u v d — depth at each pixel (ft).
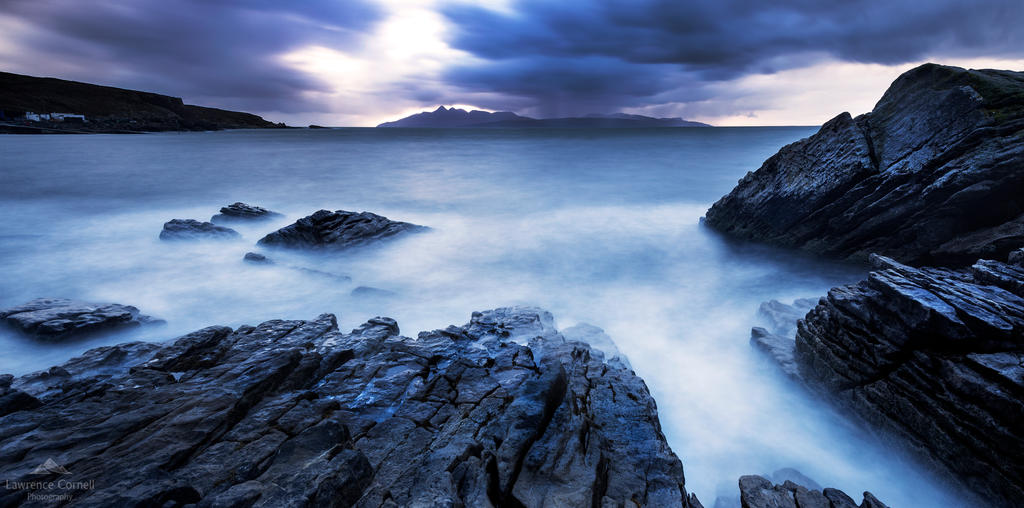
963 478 27.45
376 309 60.70
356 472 20.66
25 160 243.19
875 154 67.41
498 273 75.36
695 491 30.81
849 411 34.91
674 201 130.31
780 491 26.37
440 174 195.93
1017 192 50.65
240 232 99.09
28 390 30.25
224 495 17.99
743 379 43.96
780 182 79.82
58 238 91.76
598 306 62.18
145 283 68.23
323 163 242.58
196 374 30.94
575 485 22.16
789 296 63.57
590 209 121.70
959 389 27.99
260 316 58.18
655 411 31.73
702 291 66.90
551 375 30.42
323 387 31.76
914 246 59.16
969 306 30.27
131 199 139.95
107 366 34.78
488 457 22.84
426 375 34.19
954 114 58.65
